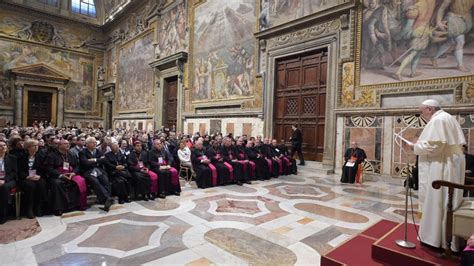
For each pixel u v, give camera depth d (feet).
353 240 12.86
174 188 23.61
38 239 13.82
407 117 28.12
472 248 8.86
